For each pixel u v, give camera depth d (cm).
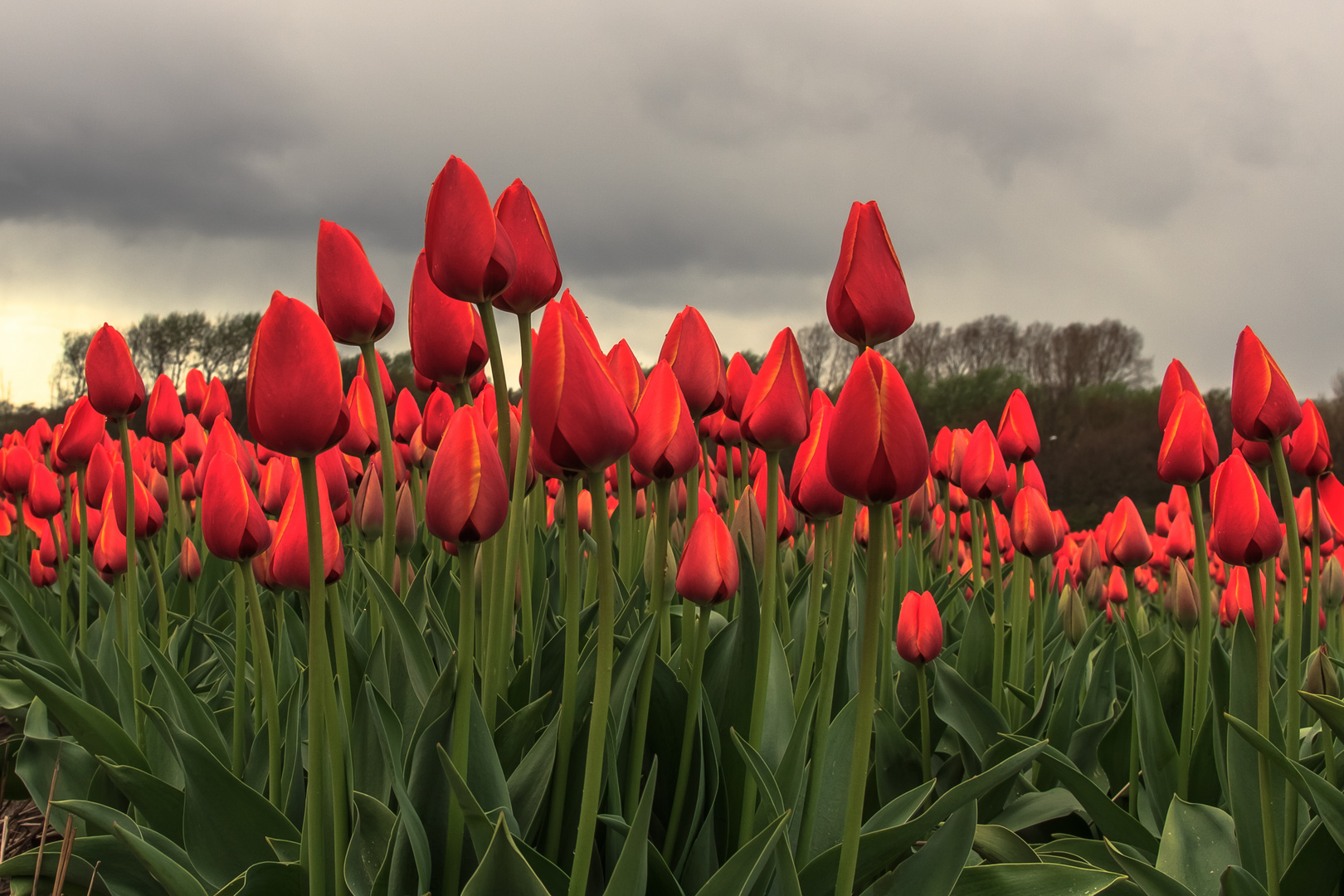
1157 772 261
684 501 367
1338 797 181
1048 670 350
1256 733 186
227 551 178
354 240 179
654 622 184
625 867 144
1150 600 637
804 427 175
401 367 989
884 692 272
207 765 191
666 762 211
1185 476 238
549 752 183
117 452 319
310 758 151
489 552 183
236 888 172
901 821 197
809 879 177
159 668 240
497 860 138
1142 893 203
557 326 124
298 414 134
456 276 156
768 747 212
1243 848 217
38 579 398
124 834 173
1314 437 263
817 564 206
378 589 205
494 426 220
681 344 201
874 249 155
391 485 228
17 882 211
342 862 157
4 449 343
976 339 4144
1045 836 288
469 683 159
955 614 427
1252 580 207
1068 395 3731
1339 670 297
